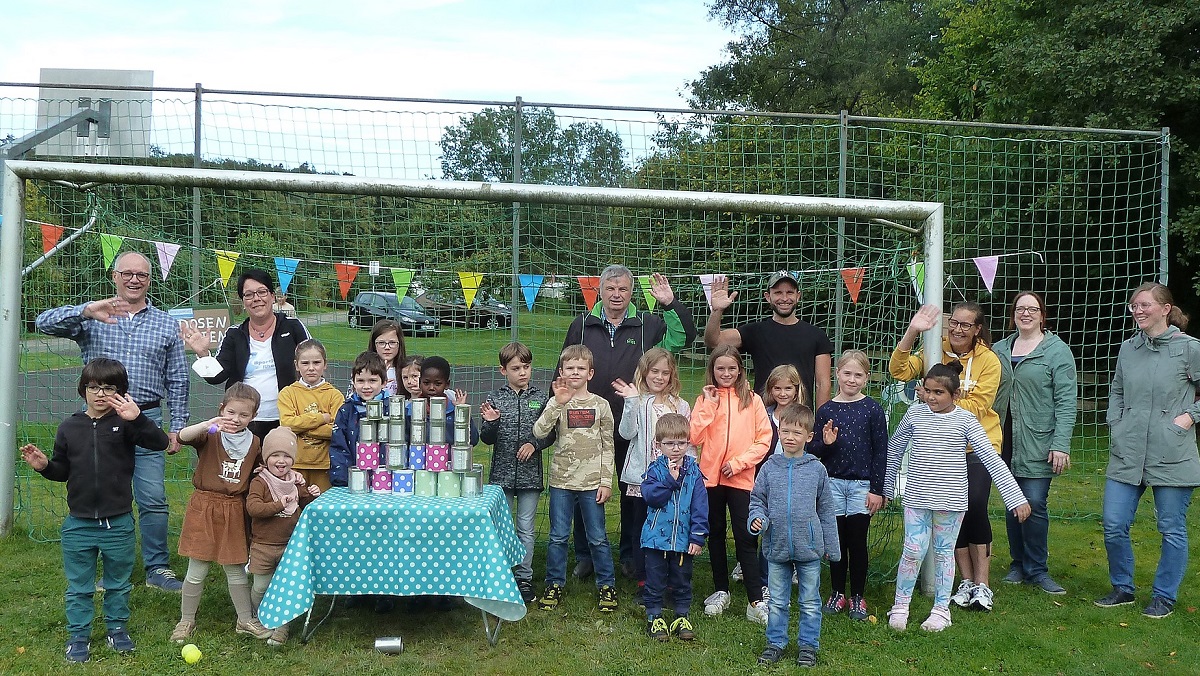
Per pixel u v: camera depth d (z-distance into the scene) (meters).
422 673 3.81
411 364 4.76
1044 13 12.09
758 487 4.09
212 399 9.02
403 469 4.35
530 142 7.72
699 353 10.20
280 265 5.50
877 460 4.61
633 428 4.75
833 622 4.51
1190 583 5.17
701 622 4.48
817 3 28.00
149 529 4.86
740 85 27.78
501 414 4.78
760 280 8.38
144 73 7.88
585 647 4.12
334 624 4.37
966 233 10.62
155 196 7.71
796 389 4.67
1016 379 5.11
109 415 3.87
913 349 5.52
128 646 3.96
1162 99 9.91
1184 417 4.59
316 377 4.70
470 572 3.99
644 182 8.31
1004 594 4.99
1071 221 10.57
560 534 4.68
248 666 3.85
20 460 7.36
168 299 7.53
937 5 16.66
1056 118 10.64
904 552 4.52
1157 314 4.72
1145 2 10.01
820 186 9.70
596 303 5.35
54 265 7.02
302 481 4.23
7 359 5.38
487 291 7.80
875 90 24.25
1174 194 10.59
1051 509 7.20
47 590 4.66
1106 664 4.02
